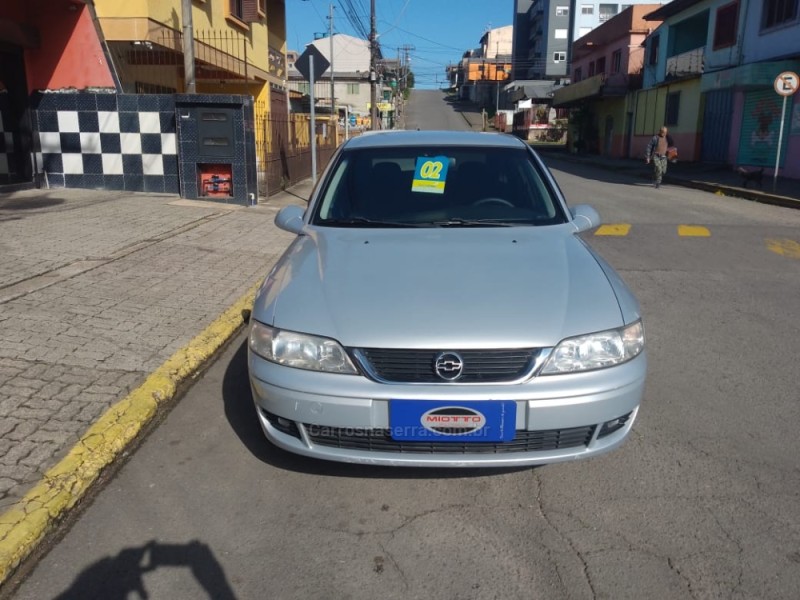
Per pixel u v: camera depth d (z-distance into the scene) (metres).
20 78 10.75
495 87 88.31
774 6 19.70
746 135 21.61
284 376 3.00
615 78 33.44
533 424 2.89
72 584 2.59
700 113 25.03
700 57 24.64
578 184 19.38
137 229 8.43
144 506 3.10
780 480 3.34
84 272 6.41
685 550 2.80
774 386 4.51
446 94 121.81
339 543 2.86
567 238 3.90
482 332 2.92
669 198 15.52
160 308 5.56
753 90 20.91
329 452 3.04
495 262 3.48
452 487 3.28
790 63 18.39
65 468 3.17
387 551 2.81
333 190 4.38
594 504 3.13
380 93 60.00
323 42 62.44
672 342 5.40
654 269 7.95
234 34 15.12
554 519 3.02
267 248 8.04
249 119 11.13
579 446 3.06
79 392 3.98
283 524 2.99
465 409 2.86
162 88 13.94
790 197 14.48
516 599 2.54
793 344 5.36
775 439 3.76
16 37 10.03
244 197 11.17
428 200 4.26
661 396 4.34
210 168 11.12
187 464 3.47
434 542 2.87
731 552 2.79
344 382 2.92
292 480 3.33
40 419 3.65
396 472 3.41
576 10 65.19
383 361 2.92
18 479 3.11
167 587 2.59
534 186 4.41
